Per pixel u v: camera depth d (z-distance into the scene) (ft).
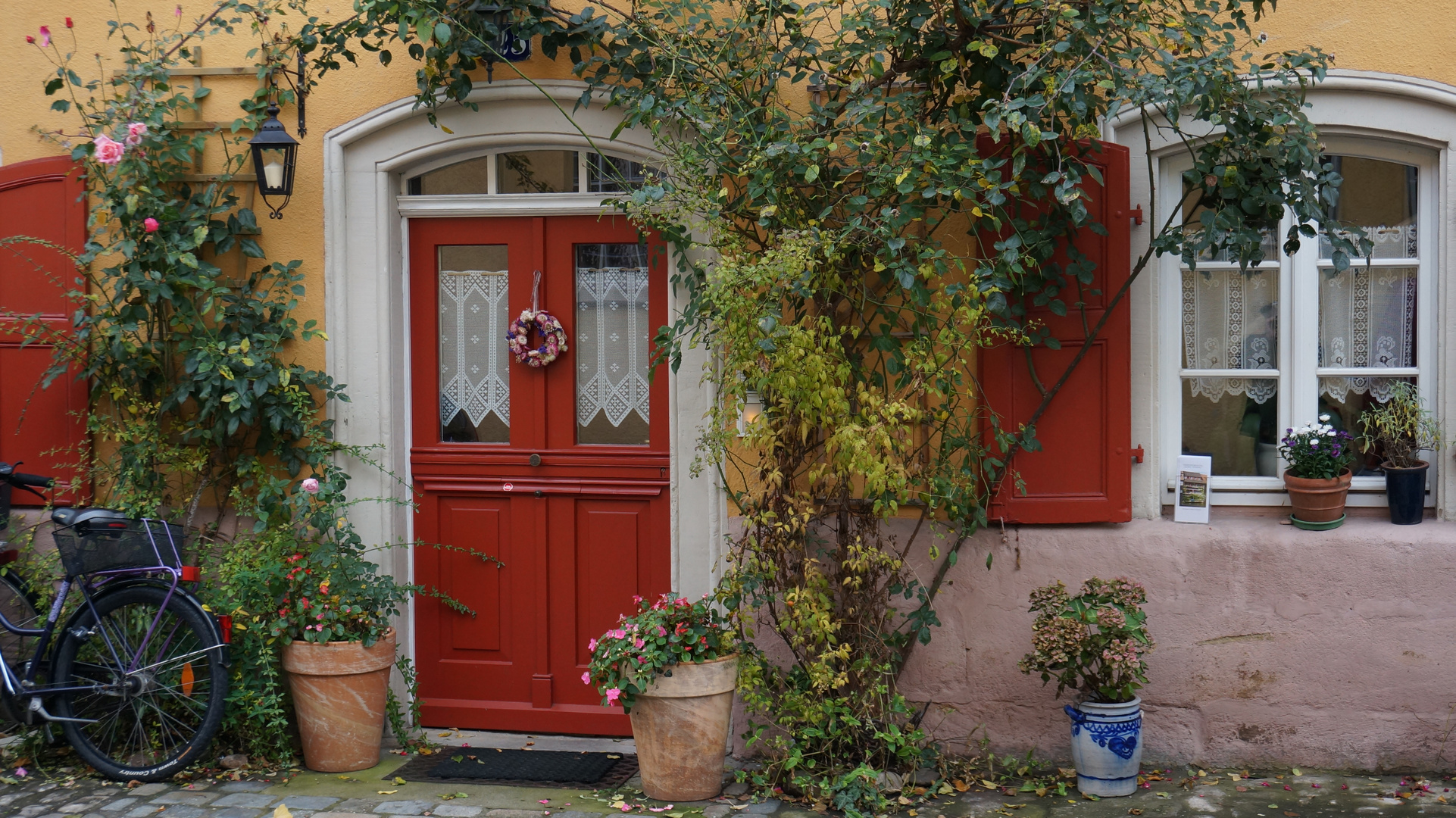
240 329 15.65
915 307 13.62
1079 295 14.40
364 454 16.08
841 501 14.33
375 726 14.87
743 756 15.15
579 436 16.35
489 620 16.52
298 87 15.87
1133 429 14.93
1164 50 13.16
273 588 14.96
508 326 16.42
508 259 16.34
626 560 16.22
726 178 14.12
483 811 13.28
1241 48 13.80
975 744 14.99
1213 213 13.52
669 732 13.55
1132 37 13.08
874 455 13.17
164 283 15.35
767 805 13.53
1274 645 14.46
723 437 13.75
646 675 13.35
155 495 15.92
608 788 14.19
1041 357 14.58
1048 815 13.16
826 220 13.76
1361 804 13.29
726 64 14.35
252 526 16.16
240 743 15.07
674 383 15.66
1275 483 15.07
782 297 13.28
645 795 13.84
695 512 15.71
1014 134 13.37
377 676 14.76
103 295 16.37
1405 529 14.29
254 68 15.94
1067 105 12.29
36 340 16.46
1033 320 14.33
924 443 14.35
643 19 14.42
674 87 14.14
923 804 13.52
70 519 14.38
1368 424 14.78
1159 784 14.10
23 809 13.26
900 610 15.03
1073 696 14.79
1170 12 13.80
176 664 14.42
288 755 14.73
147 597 14.34
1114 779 13.64
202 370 14.98
